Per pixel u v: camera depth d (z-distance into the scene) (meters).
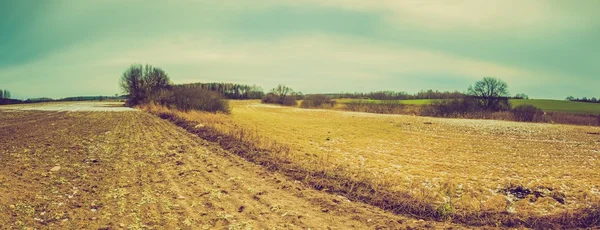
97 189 9.90
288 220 7.70
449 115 53.00
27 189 9.65
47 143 18.30
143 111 51.38
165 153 15.77
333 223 7.56
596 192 11.12
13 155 14.48
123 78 75.12
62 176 11.27
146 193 9.55
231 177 11.38
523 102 76.88
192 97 43.50
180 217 7.79
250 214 8.05
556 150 20.66
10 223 7.24
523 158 17.88
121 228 7.13
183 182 10.78
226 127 26.59
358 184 10.48
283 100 106.50
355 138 25.66
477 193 10.95
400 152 19.36
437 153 19.20
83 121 33.19
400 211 8.43
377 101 76.69
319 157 16.53
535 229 7.43
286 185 10.39
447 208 8.41
